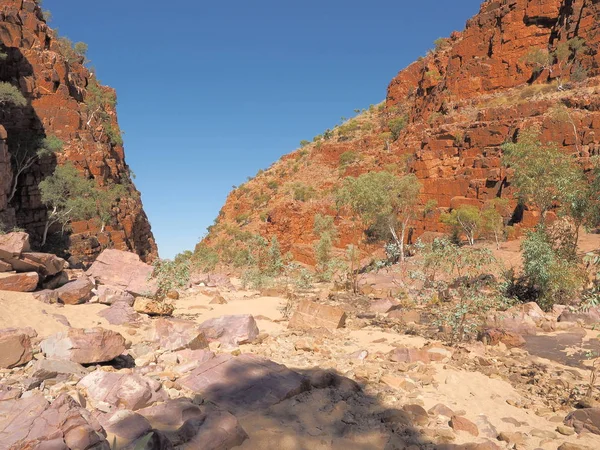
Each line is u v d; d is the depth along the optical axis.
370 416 6.41
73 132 54.81
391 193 48.41
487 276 20.83
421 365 9.24
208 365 7.67
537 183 28.97
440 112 83.56
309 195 97.50
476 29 81.62
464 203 59.62
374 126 120.50
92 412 5.78
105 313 12.30
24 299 11.41
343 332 13.18
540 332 14.41
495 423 6.54
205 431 5.18
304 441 5.45
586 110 53.22
